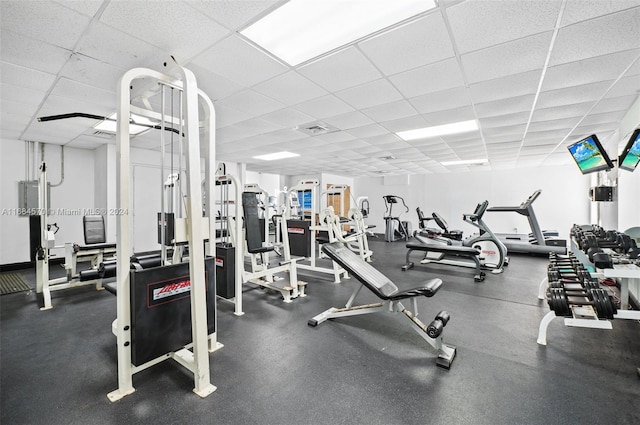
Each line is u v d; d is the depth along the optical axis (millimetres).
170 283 1804
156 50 2143
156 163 6094
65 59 2258
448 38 2023
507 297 3547
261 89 2885
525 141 5062
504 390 1752
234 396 1701
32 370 1978
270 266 5191
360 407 1609
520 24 1864
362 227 5773
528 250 6164
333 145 5477
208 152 2010
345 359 2105
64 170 5484
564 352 2201
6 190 4875
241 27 1891
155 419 1525
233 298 3180
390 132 4539
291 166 8352
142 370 1952
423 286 2248
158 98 3047
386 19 1825
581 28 1900
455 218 9195
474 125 4137
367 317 2906
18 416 1549
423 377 1888
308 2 1671
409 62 2359
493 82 2730
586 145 3680
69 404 1643
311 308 3152
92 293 3682
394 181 10461
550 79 2666
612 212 4613
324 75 2582
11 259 4926
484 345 2318
